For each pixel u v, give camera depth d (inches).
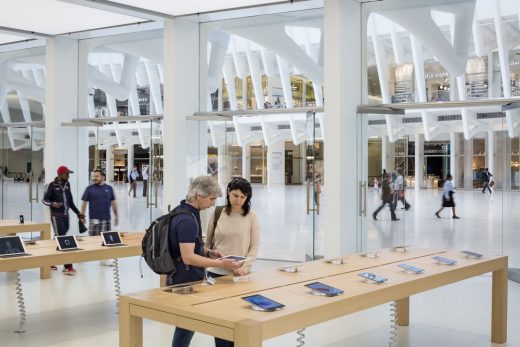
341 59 363.9
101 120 490.0
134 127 484.4
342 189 362.9
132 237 292.7
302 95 426.6
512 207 377.7
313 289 165.3
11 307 281.7
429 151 1010.1
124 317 158.6
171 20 434.0
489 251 463.8
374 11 391.2
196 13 422.0
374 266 210.4
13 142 531.2
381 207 377.4
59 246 251.3
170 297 157.3
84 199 381.4
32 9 409.7
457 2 374.3
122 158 490.3
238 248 193.3
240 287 170.9
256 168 890.1
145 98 482.9
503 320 231.0
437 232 578.6
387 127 380.8
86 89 508.4
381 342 228.8
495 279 232.7
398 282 180.7
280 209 719.1
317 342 228.2
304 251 456.1
